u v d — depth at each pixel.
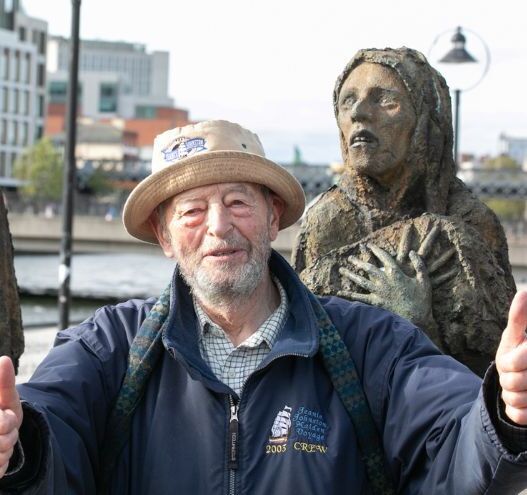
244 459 2.56
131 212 2.79
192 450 2.59
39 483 2.19
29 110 82.38
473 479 2.27
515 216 79.94
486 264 4.39
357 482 2.61
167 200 2.75
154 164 2.78
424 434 2.54
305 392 2.62
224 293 2.65
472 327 4.29
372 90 4.64
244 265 2.65
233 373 2.70
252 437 2.57
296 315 2.71
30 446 2.22
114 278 39.56
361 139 4.64
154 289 33.31
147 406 2.67
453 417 2.46
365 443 2.62
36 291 30.97
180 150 2.72
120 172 60.94
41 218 33.69
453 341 4.31
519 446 2.15
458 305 4.28
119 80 167.75
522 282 24.38
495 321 4.33
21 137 81.62
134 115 171.38
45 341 14.38
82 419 2.59
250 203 2.69
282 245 23.61
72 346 2.72
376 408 2.64
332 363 2.65
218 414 2.60
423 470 2.58
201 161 2.65
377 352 2.68
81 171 59.72
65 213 13.70
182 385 2.66
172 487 2.58
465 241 4.35
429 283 4.29
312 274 4.50
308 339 2.63
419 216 4.56
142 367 2.66
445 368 2.61
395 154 4.63
